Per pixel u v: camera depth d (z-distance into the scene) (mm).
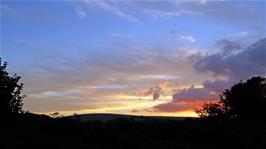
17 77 36062
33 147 28688
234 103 59531
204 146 36094
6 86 35000
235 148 37156
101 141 32750
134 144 32656
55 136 31797
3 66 35750
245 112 58156
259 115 58031
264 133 40906
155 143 34375
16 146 28297
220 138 37969
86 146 30312
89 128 36094
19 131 31641
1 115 34219
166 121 43719
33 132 31719
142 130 38562
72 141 31172
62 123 36562
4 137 29562
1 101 34531
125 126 39031
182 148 33875
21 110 35906
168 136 37969
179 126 41219
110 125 38500
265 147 37031
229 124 44062
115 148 31344
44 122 35500
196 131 39719
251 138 39125
